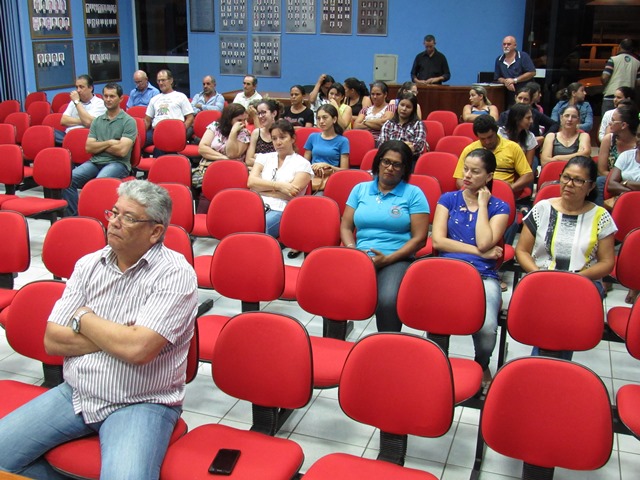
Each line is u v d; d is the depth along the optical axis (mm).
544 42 9148
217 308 4117
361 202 3721
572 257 3238
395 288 3318
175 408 2268
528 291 2795
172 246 3449
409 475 2018
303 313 4078
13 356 3521
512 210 4211
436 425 2111
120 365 2172
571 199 3211
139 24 11234
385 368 2158
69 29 9891
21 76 9133
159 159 5121
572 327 2746
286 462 2078
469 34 9469
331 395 3221
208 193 4863
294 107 7289
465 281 2811
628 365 3533
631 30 8914
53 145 6359
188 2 10500
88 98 7219
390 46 9797
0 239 3479
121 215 2186
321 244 3838
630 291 4066
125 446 2021
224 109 5707
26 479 1742
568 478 2604
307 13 9969
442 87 8445
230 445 2156
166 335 2170
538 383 2016
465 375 2590
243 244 3168
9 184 5289
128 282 2254
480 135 4707
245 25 10297
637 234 3377
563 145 5617
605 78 8422
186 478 2002
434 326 2863
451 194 3561
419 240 3572
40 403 2215
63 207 4934
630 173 4637
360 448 2777
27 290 2582
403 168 3596
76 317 2191
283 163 4660
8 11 8828
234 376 2336
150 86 8555
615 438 2889
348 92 7777
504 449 2061
